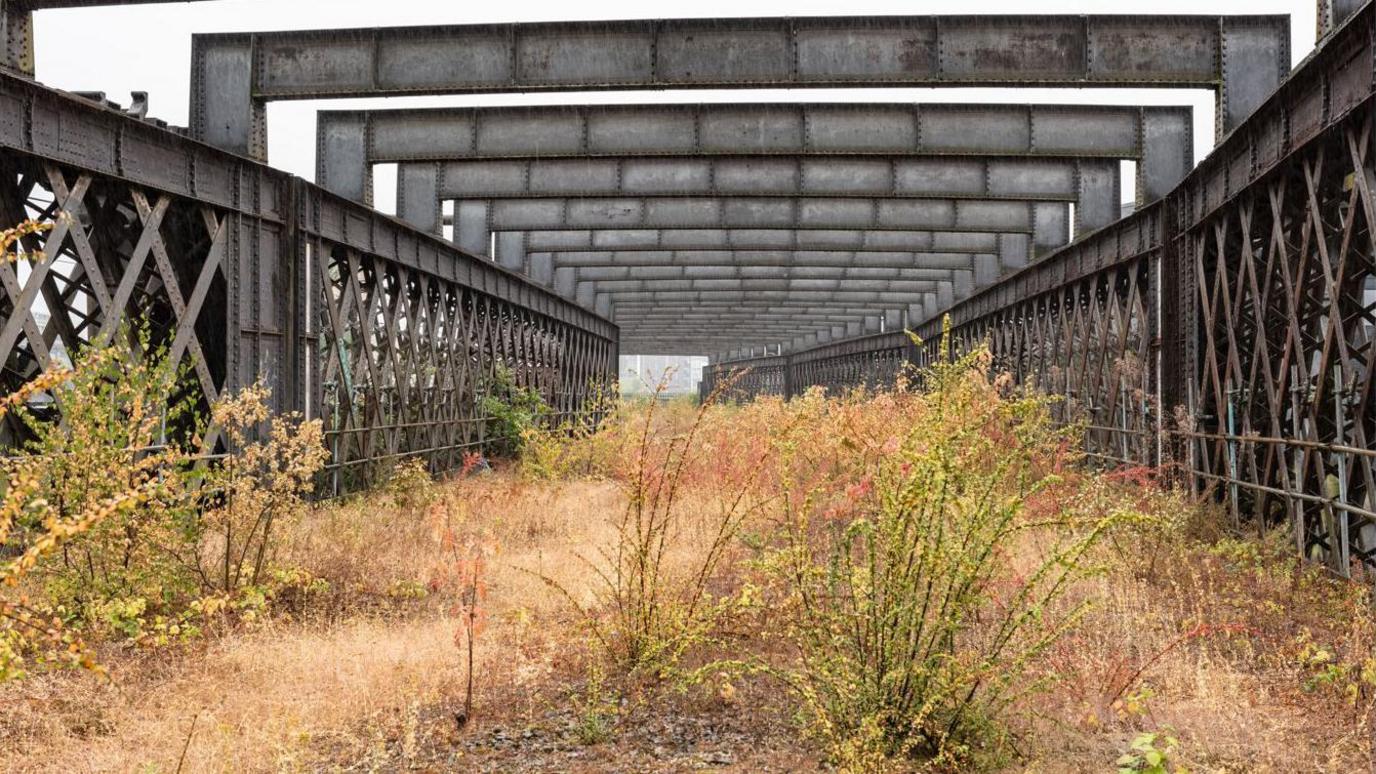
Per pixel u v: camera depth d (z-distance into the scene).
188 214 12.05
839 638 5.44
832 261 30.00
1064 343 19.98
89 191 10.64
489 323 23.17
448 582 8.80
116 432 7.48
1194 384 13.15
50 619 6.77
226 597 7.46
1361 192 8.28
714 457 13.10
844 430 9.19
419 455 17.73
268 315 13.00
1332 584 8.38
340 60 14.79
